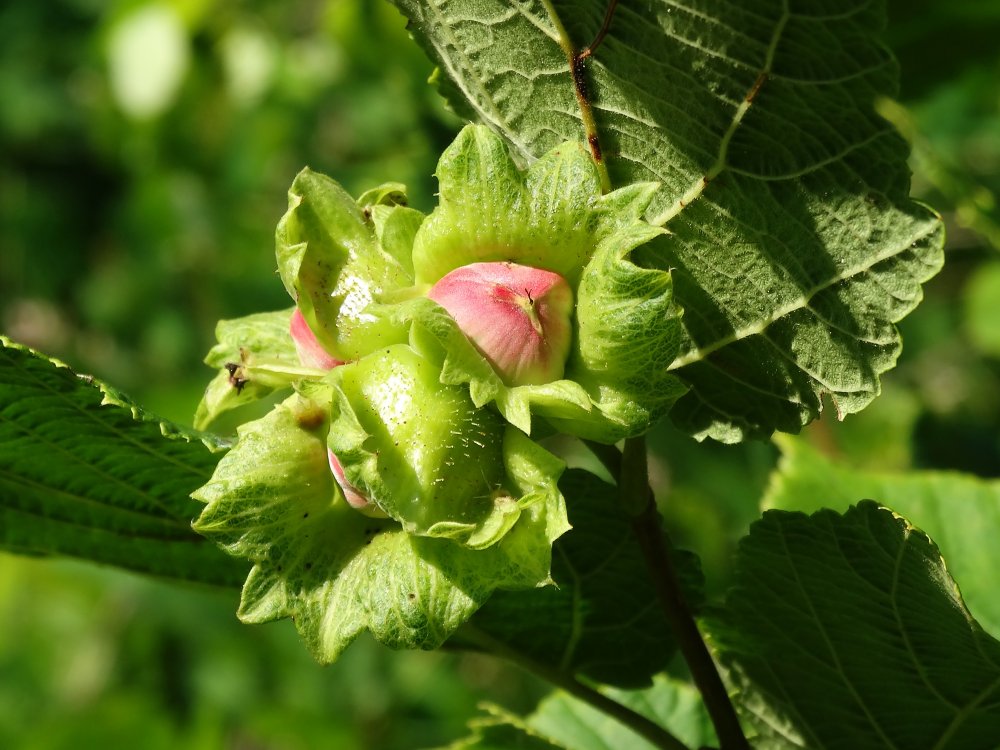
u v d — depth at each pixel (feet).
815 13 0.65
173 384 2.34
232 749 2.02
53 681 2.06
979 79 1.54
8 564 2.12
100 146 2.55
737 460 1.52
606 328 0.64
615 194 0.65
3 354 0.66
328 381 0.64
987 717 0.73
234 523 0.65
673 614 0.72
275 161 2.27
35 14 2.87
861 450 1.54
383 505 0.63
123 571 0.82
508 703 1.92
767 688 0.76
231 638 2.04
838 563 0.69
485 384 0.63
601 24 0.67
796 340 0.70
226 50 2.23
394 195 0.69
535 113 0.70
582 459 1.68
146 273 2.43
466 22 0.69
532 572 0.64
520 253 0.66
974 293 1.70
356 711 1.92
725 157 0.68
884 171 0.68
